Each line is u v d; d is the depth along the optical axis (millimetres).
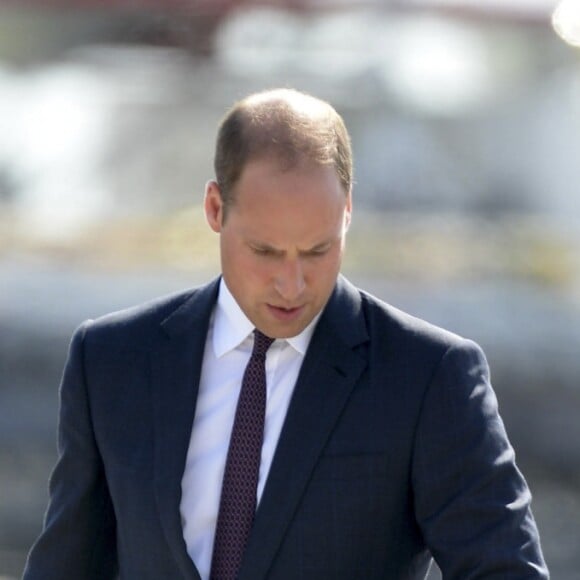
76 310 42312
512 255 44875
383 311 10656
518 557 9930
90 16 56844
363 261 43844
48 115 63312
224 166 9859
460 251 44969
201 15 51906
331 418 10227
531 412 40438
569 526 35500
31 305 42281
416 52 58406
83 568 10867
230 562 10180
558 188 60844
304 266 9648
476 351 10539
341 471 10148
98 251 45375
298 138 9594
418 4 54375
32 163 62000
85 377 10758
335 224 9633
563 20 37312
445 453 10188
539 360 40594
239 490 10250
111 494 10562
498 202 59312
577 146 61156
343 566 10109
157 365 10633
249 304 9883
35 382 41500
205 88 58406
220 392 10523
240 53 56656
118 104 60906
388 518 10219
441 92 59719
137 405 10562
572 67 62250
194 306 10812
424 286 42375
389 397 10258
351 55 57000
